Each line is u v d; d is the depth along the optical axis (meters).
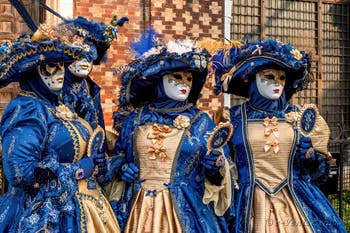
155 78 4.70
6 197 4.20
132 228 4.42
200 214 4.49
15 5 4.32
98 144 4.27
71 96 4.40
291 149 5.02
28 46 3.86
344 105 13.71
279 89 4.98
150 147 4.55
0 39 9.15
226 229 4.68
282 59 4.85
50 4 8.60
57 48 3.90
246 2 12.27
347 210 7.93
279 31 12.68
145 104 4.93
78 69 4.30
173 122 4.65
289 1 12.77
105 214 4.18
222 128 4.50
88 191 4.15
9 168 3.78
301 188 5.04
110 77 9.25
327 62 13.44
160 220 4.39
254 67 4.89
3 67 3.95
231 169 4.81
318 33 13.12
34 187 3.91
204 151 4.63
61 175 3.88
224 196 4.60
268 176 4.96
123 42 9.39
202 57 4.59
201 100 9.95
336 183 7.00
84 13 9.16
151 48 4.70
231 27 12.11
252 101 5.17
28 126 3.86
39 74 4.06
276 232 4.80
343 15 13.52
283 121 5.08
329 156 5.25
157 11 9.70
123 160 4.68
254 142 4.96
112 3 9.38
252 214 4.87
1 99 9.09
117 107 5.08
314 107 5.21
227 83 5.03
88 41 4.38
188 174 4.62
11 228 3.93
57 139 3.98
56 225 3.87
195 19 10.10
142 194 4.52
